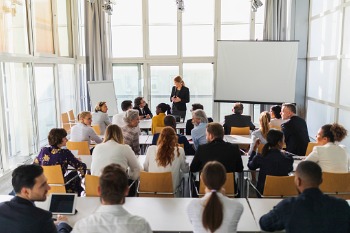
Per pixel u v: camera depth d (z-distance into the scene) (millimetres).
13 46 5621
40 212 1756
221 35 7973
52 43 7113
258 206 2502
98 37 7848
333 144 3025
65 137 3234
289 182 2678
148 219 2287
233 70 7426
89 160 3729
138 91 8461
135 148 4227
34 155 6160
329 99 6074
